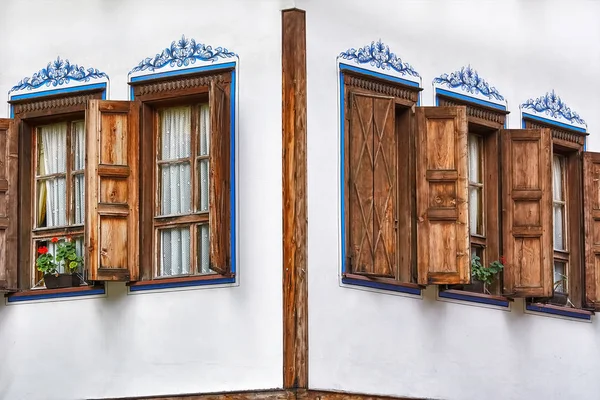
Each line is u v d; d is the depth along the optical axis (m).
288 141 19.69
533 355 22.44
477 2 22.41
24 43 21.84
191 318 20.03
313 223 19.75
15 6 21.95
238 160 19.92
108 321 20.66
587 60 23.91
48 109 21.61
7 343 21.39
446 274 20.77
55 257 21.31
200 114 20.70
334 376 19.73
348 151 20.22
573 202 23.56
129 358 20.42
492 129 22.45
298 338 19.41
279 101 19.84
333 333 19.80
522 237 22.09
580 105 23.75
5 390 21.31
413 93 21.33
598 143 23.94
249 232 19.75
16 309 21.41
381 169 20.48
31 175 21.83
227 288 19.83
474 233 22.28
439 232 20.86
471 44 22.23
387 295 20.50
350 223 20.11
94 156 20.44
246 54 20.11
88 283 20.91
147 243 20.67
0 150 21.58
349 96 20.36
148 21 20.94
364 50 20.69
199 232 20.52
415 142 21.02
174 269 20.59
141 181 20.69
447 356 21.20
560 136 23.44
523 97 22.91
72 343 20.91
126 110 20.58
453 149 20.94
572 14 23.77
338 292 19.91
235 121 20.02
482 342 21.72
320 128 20.00
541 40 23.25
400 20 21.27
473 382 21.52
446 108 20.98
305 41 19.98
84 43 21.42
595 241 23.31
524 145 22.20
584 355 23.17
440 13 21.84
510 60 22.78
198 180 20.61
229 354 19.72
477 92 22.23
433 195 20.91
